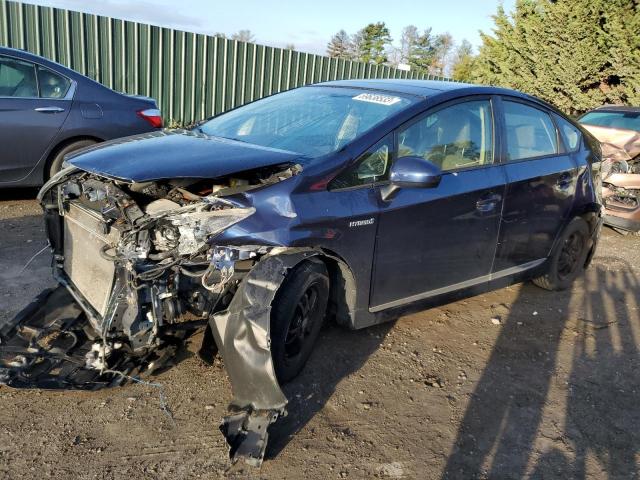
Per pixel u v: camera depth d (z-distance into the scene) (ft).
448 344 12.67
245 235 9.04
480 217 12.59
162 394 9.84
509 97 14.01
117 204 9.50
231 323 8.77
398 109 11.62
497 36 69.56
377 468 8.58
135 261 8.84
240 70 37.06
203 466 8.30
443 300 12.55
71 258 11.00
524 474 8.77
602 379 11.85
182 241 8.97
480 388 11.05
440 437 9.46
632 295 16.90
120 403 9.54
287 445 8.87
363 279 10.74
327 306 11.10
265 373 8.44
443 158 12.05
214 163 9.43
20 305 12.32
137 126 21.12
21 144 18.84
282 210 9.37
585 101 58.29
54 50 29.78
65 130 19.54
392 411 10.03
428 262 11.89
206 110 36.27
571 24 56.39
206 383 10.22
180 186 9.75
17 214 19.08
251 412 8.54
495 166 13.07
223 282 9.11
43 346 9.68
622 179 23.80
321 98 13.12
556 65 59.16
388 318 11.55
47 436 8.64
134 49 32.22
